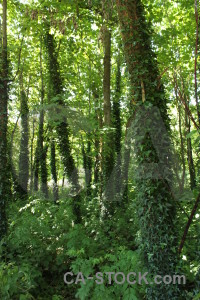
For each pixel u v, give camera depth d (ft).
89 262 11.77
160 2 23.09
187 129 21.21
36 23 24.63
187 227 11.33
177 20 26.30
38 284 14.46
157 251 11.14
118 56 31.96
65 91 25.08
